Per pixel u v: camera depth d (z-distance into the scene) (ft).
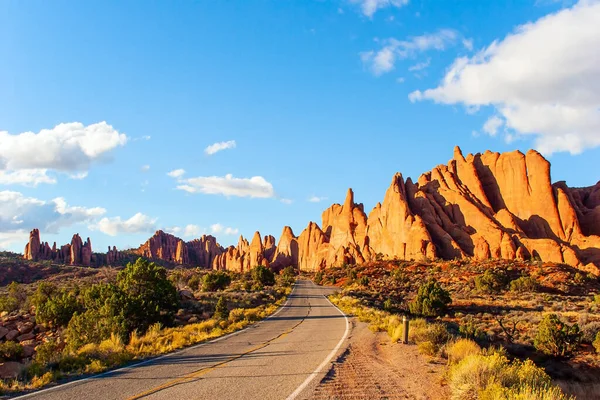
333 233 555.28
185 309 139.85
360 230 504.43
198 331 80.43
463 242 367.04
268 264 632.38
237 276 417.08
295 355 50.31
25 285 382.42
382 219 443.32
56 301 145.79
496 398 27.25
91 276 447.01
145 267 118.21
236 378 36.50
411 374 38.83
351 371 39.91
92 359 46.65
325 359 47.16
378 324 84.99
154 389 32.24
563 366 75.05
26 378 37.70
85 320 97.45
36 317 143.23
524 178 382.01
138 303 101.81
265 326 92.02
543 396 27.99
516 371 34.27
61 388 33.04
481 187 399.65
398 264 356.38
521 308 167.22
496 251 334.85
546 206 360.69
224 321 95.66
